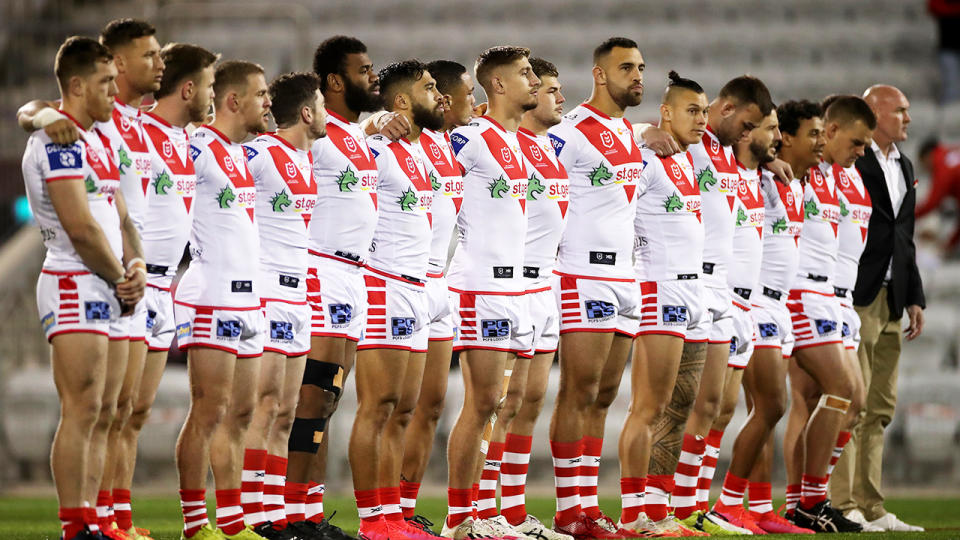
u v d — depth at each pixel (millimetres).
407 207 26906
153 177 24359
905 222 38156
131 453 25500
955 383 59531
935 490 58125
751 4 88062
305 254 26094
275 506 25484
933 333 64562
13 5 76250
